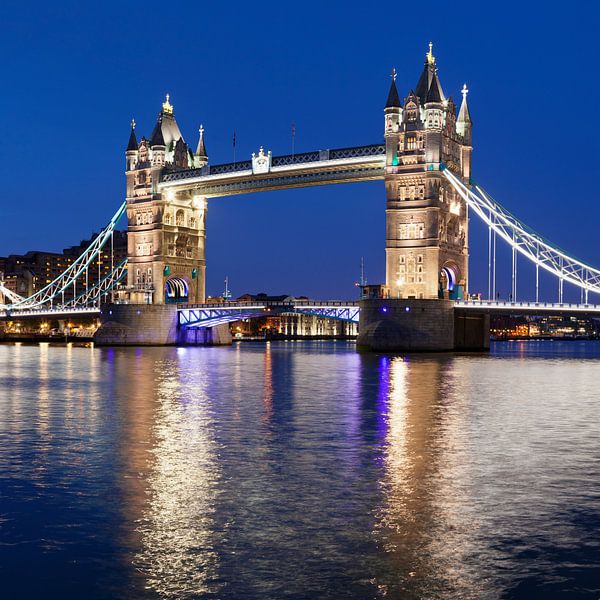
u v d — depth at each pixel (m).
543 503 21.80
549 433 34.56
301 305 144.25
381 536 18.84
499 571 16.67
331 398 49.88
